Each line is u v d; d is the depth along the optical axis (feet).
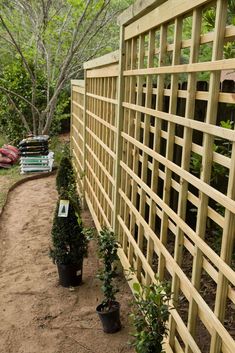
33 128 33.88
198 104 10.90
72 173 19.54
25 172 27.66
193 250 6.43
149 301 7.30
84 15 29.89
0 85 34.19
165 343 7.66
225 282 5.35
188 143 6.47
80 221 11.55
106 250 10.00
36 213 19.48
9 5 36.45
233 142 4.91
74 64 34.06
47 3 32.07
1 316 10.55
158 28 8.02
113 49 34.60
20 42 36.78
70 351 9.11
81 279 12.16
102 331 9.78
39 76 35.58
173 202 11.66
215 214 5.63
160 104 7.91
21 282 12.42
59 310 10.77
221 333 5.39
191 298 6.45
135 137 9.98
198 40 5.95
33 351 9.15
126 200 11.03
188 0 6.05
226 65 4.91
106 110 13.70
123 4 32.53
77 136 23.56
